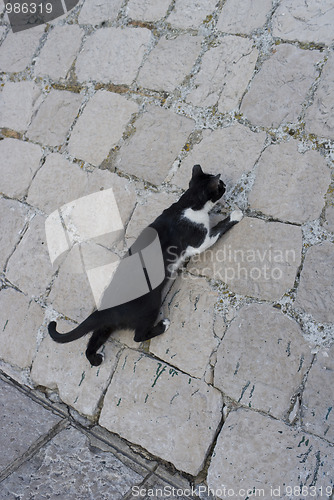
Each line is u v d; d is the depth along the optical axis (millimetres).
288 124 2713
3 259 3248
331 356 2293
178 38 3195
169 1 3311
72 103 3422
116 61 3363
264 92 2822
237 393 2395
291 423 2268
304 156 2625
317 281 2424
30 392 2867
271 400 2332
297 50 2812
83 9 3645
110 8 3520
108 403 2625
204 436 2389
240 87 2900
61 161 3314
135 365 2631
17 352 2967
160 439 2461
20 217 3311
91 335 2709
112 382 2652
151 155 3029
